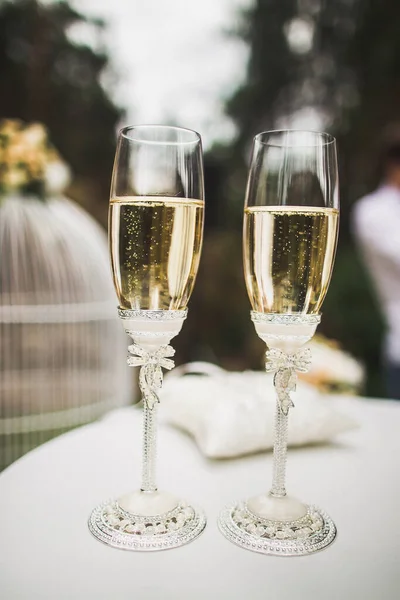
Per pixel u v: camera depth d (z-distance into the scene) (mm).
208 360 2820
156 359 393
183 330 2943
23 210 1141
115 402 1301
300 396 532
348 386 919
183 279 384
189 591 314
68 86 2750
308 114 2723
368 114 2463
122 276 381
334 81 2582
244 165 2945
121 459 490
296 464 481
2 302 1149
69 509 401
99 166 2887
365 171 2484
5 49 2578
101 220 2760
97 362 1278
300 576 330
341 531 379
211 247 3012
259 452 504
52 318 1183
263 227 377
